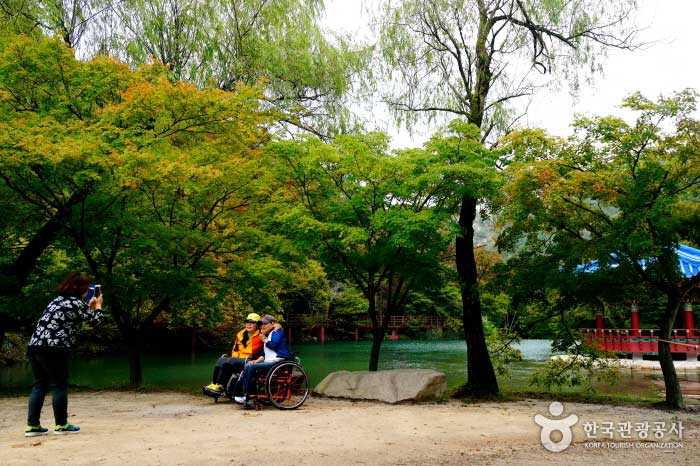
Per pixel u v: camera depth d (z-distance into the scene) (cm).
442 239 1026
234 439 554
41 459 442
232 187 1248
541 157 1029
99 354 3172
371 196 1080
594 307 1173
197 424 655
